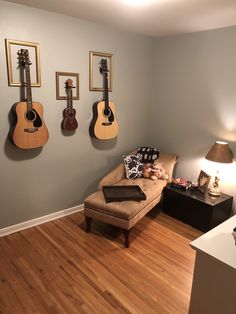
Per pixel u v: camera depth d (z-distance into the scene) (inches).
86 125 123.6
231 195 121.7
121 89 135.3
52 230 111.9
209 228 110.6
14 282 81.2
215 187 118.4
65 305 73.3
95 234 109.4
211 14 96.7
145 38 138.7
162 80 145.2
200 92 128.2
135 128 149.0
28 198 111.3
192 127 134.9
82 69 115.9
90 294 77.4
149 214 129.6
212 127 126.0
